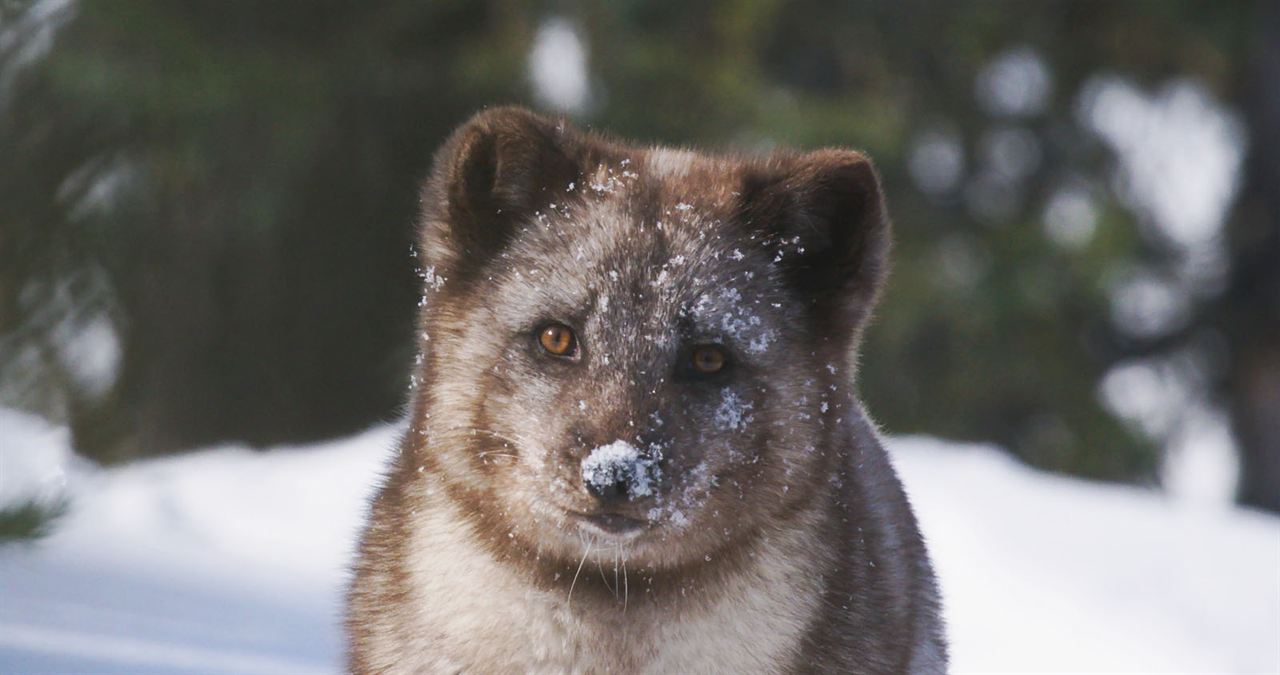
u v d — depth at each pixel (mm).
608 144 7176
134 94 18094
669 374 6398
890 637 6930
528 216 6758
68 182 14125
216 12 19359
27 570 10328
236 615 9961
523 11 19938
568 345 6461
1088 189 23547
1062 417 22328
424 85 20031
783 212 6852
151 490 13203
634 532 6254
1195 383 25234
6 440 12508
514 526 6434
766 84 20875
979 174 23125
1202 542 13938
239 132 19547
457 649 6527
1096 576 12773
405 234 20594
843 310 6953
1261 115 24844
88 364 13023
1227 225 25203
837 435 6902
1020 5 22969
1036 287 21469
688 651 6562
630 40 19984
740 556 6574
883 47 22281
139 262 18984
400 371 20266
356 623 6867
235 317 20359
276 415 20844
